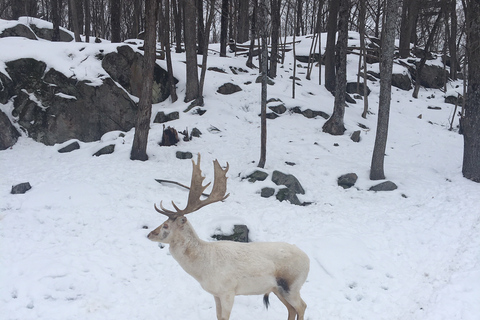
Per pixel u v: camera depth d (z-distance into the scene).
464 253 8.52
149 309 6.64
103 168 12.40
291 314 5.91
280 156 14.48
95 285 7.13
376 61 28.97
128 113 16.61
